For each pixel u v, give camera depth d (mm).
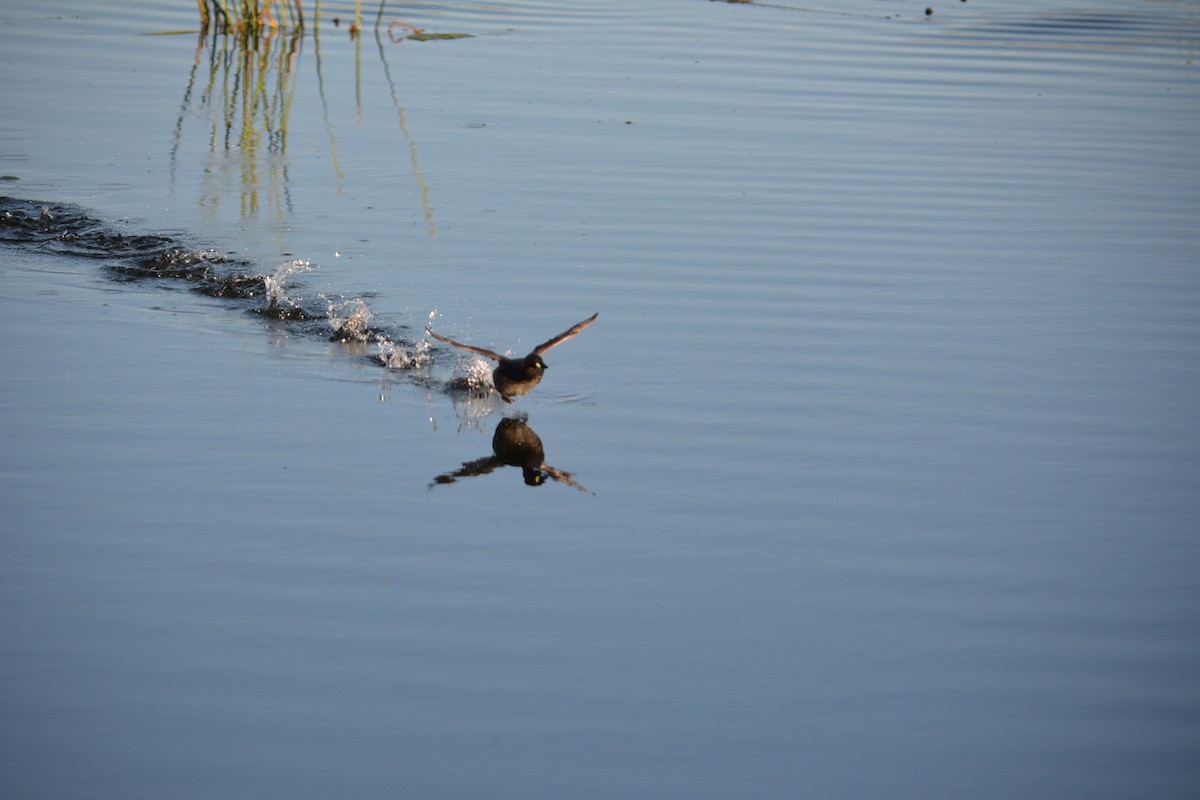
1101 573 11312
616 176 23078
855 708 9477
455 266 18609
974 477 13031
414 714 9289
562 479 12812
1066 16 40281
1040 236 20656
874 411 14484
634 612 10570
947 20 39188
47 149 23609
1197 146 26234
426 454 13305
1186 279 18906
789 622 10484
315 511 12031
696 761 8898
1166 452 13648
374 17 37625
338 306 17156
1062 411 14578
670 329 16625
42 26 34438
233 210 20797
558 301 17422
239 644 9984
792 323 16938
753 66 32125
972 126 27344
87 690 9438
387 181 22531
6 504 11906
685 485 12750
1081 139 26578
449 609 10523
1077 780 8828
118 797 8461
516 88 29297
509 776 8727
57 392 14375
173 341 15984
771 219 21062
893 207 21875
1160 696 9672
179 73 30016
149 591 10641
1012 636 10375
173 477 12570
